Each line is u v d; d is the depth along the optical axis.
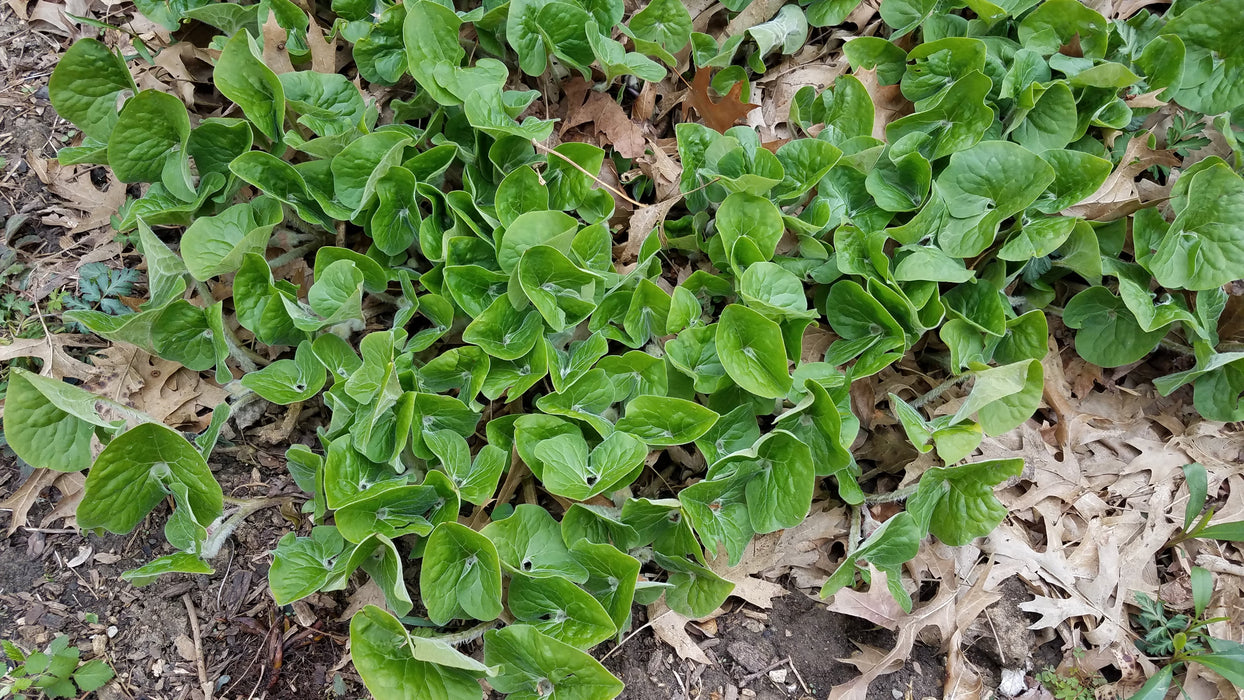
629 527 0.61
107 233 0.73
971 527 0.64
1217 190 0.66
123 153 0.66
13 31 0.78
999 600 0.67
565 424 0.62
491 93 0.66
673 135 0.74
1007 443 0.71
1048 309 0.74
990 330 0.67
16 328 0.69
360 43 0.69
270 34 0.69
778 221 0.66
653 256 0.65
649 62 0.70
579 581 0.60
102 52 0.66
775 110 0.75
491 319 0.63
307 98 0.67
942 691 0.66
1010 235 0.68
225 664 0.64
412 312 0.66
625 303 0.66
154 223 0.68
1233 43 0.71
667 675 0.65
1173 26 0.72
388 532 0.60
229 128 0.66
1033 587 0.68
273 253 0.70
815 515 0.67
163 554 0.67
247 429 0.68
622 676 0.64
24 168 0.74
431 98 0.69
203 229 0.64
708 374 0.65
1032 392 0.64
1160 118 0.75
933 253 0.66
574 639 0.58
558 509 0.67
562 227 0.64
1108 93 0.71
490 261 0.67
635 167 0.73
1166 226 0.69
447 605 0.59
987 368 0.64
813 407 0.63
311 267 0.71
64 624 0.65
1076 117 0.70
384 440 0.62
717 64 0.73
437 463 0.65
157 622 0.65
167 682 0.64
